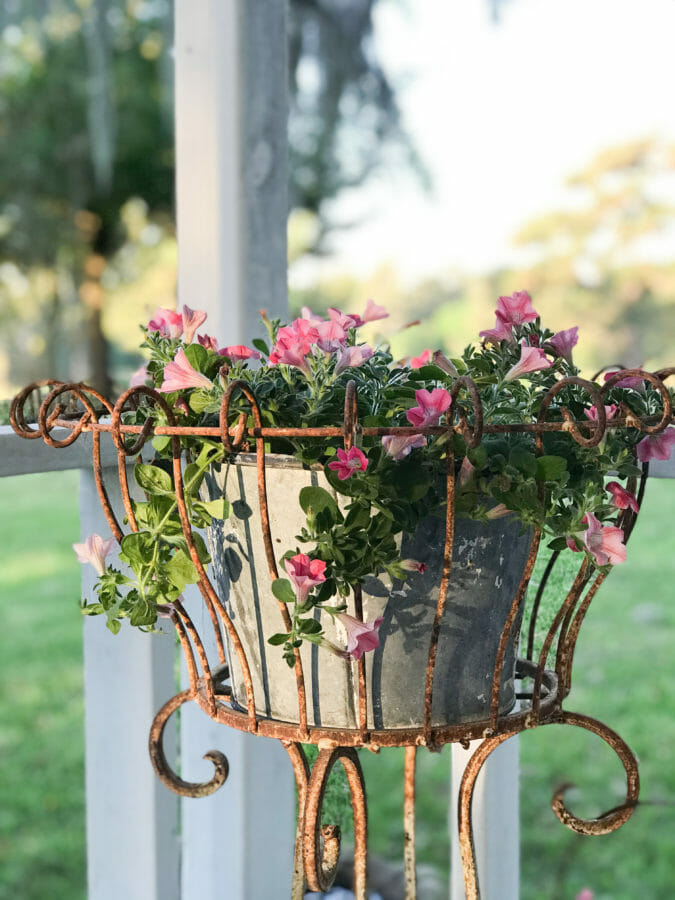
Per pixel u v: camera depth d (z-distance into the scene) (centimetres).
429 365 69
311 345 66
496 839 102
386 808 246
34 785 280
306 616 65
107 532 98
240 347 67
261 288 103
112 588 68
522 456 61
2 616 442
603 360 855
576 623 73
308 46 728
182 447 67
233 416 64
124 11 841
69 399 91
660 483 492
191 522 68
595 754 280
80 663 389
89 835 105
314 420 64
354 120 804
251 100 101
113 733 103
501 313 70
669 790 253
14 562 525
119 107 907
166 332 74
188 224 104
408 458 61
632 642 362
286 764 108
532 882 212
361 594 63
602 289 852
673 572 435
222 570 70
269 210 103
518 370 65
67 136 872
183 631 72
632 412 62
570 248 857
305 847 67
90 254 938
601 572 69
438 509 62
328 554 60
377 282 922
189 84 102
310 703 66
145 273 980
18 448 84
